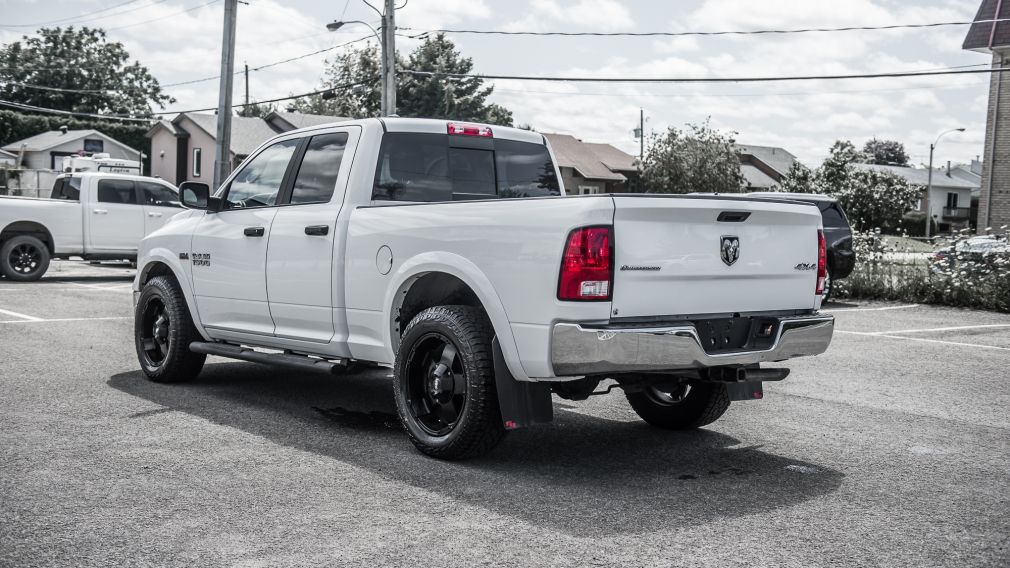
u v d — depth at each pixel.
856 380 8.49
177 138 50.91
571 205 4.68
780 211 5.32
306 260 6.29
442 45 68.19
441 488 4.74
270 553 3.75
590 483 4.89
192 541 3.88
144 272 7.98
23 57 80.88
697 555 3.80
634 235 4.72
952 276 16.27
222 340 7.42
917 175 81.06
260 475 4.92
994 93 30.48
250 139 47.75
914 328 12.91
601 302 4.64
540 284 4.74
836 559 3.78
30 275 18.53
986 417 6.88
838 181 56.94
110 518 4.17
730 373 5.08
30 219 18.41
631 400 6.46
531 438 5.98
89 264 24.34
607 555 3.79
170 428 6.01
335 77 71.19
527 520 4.24
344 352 6.13
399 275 5.53
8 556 3.68
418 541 3.92
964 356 10.12
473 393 5.05
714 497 4.67
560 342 4.65
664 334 4.73
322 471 5.02
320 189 6.41
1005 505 4.61
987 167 30.73
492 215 5.05
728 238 5.10
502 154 6.81
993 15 29.78
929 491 4.85
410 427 5.43
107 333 10.80
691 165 59.78
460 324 5.14
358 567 3.61
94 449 5.42
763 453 5.66
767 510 4.46
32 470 4.95
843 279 17.77
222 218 7.14
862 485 4.95
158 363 7.79
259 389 7.50
